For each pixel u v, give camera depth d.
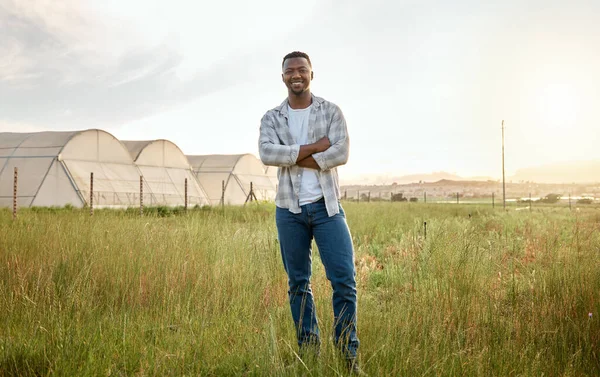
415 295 4.77
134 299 4.82
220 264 5.81
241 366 3.42
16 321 4.07
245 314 4.44
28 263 5.39
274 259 6.22
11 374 3.17
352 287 3.53
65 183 26.80
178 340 3.65
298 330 3.67
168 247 6.15
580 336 3.76
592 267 4.87
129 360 3.44
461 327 3.98
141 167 33.91
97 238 6.46
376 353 3.35
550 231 8.99
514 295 4.61
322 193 3.56
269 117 3.77
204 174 43.75
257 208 19.77
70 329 3.73
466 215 21.70
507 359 3.39
